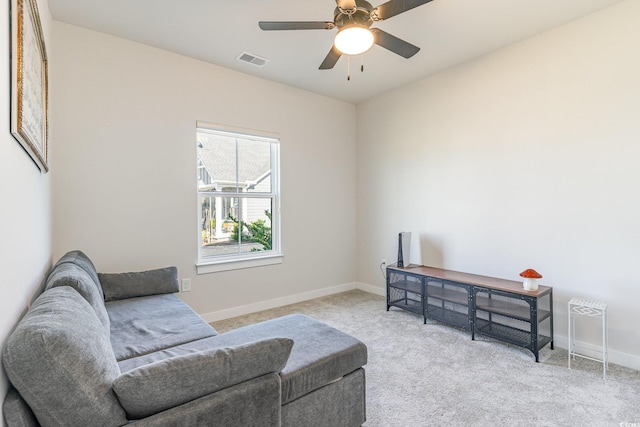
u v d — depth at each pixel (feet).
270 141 12.41
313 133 13.55
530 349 8.16
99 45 8.82
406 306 11.53
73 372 3.06
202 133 10.94
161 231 9.90
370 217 14.47
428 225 12.05
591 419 5.77
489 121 10.14
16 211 3.67
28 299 4.38
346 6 6.01
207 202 11.14
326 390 5.10
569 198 8.52
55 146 8.21
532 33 8.92
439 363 7.88
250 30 8.73
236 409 3.82
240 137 11.71
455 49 9.80
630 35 7.50
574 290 8.46
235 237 11.82
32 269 4.72
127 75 9.26
